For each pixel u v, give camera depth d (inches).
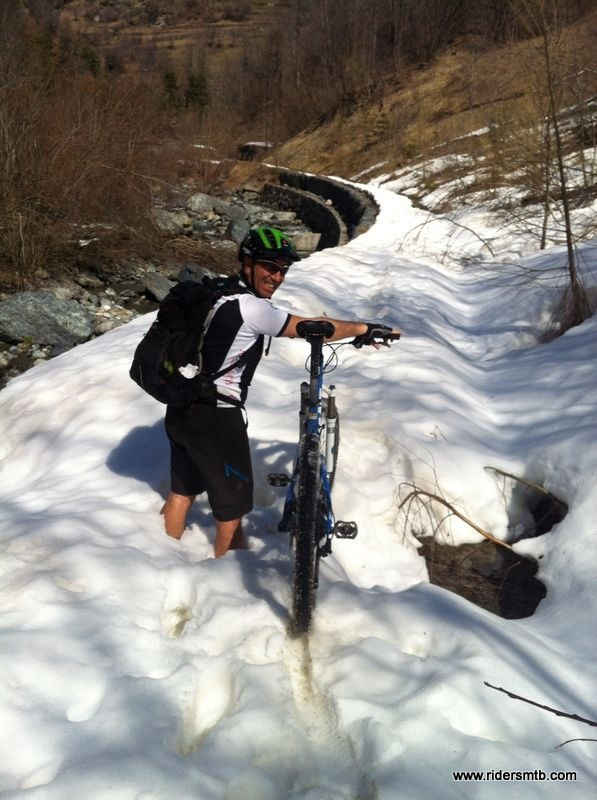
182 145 732.7
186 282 145.3
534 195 451.5
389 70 1304.1
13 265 407.5
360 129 1198.9
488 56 925.2
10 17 478.0
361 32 1382.9
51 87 463.2
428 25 1268.5
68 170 433.4
